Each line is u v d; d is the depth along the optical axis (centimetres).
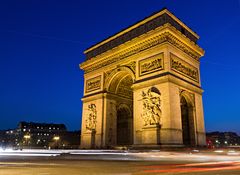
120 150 5753
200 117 6303
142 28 6650
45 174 1534
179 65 6044
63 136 19950
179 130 5400
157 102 5525
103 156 3747
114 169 1834
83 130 7412
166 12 6175
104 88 7244
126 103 7650
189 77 6303
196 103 6297
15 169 1822
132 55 6575
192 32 6956
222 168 1900
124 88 7669
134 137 5850
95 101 7306
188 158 3312
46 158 3297
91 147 6938
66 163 2400
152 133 5416
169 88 5428
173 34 5956
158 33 5956
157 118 5438
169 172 1641
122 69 6769
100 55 7481
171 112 5297
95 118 7144
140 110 5888
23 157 3609
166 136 5184
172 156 3788
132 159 3044
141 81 6050
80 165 2172
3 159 3109
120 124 7900
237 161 2753
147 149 5322
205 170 1758
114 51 7038
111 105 7150
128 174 1538
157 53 5953
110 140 6862
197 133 6031
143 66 6184
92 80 7744
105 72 7381
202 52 7006
